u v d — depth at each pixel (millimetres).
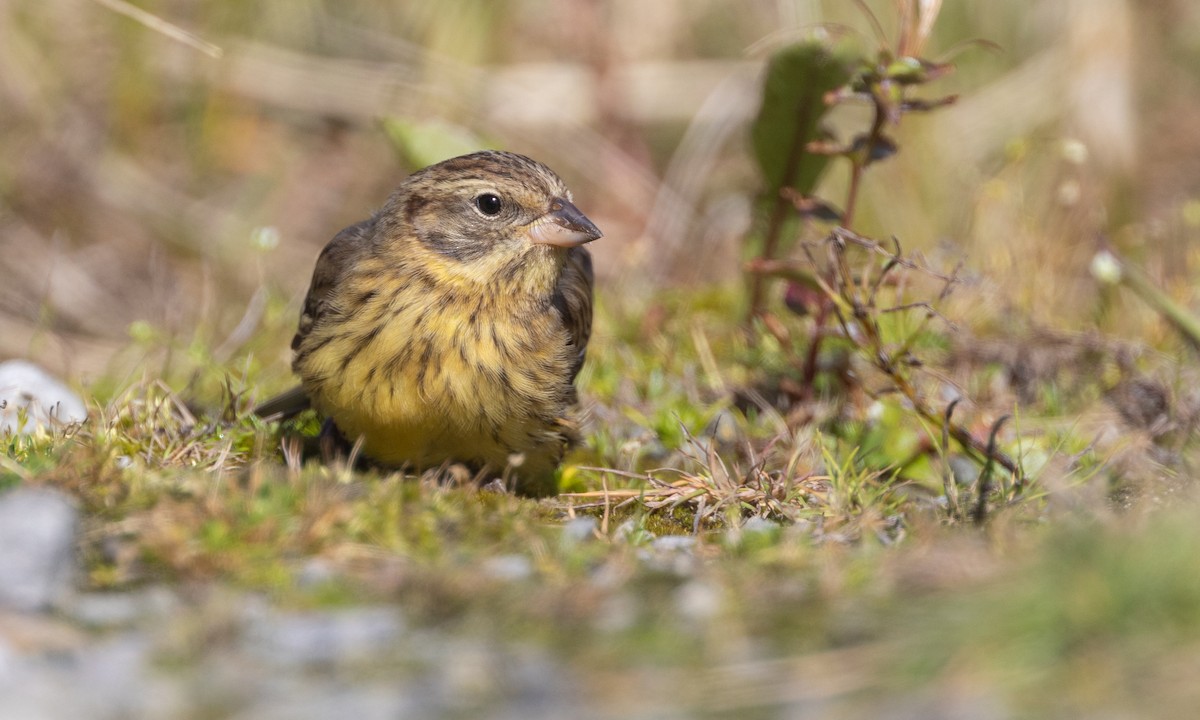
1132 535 6016
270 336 13047
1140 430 10578
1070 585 5695
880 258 12984
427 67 19562
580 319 10094
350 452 9617
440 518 7445
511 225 9336
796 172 12055
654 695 5566
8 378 10352
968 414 10922
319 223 19422
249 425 9914
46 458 7797
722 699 5535
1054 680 5461
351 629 6098
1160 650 5508
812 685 5613
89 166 18891
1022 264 13680
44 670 5656
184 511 7020
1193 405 10945
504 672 5723
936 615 5887
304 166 19906
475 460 9484
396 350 9078
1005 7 19141
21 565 6246
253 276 17906
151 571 6668
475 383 9125
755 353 12086
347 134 20312
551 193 9477
